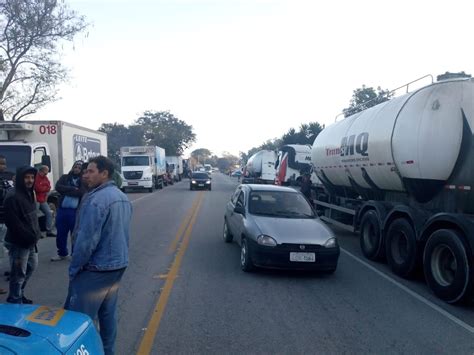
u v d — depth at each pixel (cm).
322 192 1603
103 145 2002
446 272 682
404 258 814
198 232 1314
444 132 743
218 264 891
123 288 714
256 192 959
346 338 521
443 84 776
